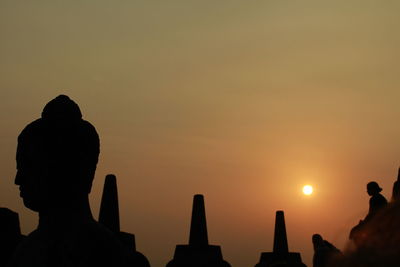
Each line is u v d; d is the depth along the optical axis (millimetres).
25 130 3195
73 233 3066
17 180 3158
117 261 2986
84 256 2979
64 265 3000
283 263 4395
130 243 16078
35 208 3172
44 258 3057
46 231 3127
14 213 5609
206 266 25578
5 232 5453
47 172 3094
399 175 2928
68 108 3191
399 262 1119
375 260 1151
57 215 3127
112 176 21469
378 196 7332
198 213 26516
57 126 3113
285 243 28875
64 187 3107
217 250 26156
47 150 3096
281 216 29312
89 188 3230
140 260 3078
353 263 1200
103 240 3037
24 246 3213
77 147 3125
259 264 28750
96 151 3236
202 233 26297
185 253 25938
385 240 1160
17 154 3184
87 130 3195
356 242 1228
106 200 21281
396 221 1176
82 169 3146
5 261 5383
